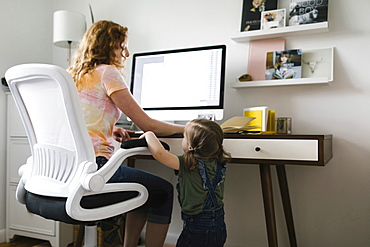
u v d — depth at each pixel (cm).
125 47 155
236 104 222
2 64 248
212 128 148
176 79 208
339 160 197
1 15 248
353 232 194
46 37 283
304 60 204
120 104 136
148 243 151
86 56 144
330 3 201
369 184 191
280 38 211
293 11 204
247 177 219
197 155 147
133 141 129
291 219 196
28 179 134
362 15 194
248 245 217
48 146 126
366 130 191
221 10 228
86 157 115
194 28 235
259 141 157
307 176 205
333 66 197
